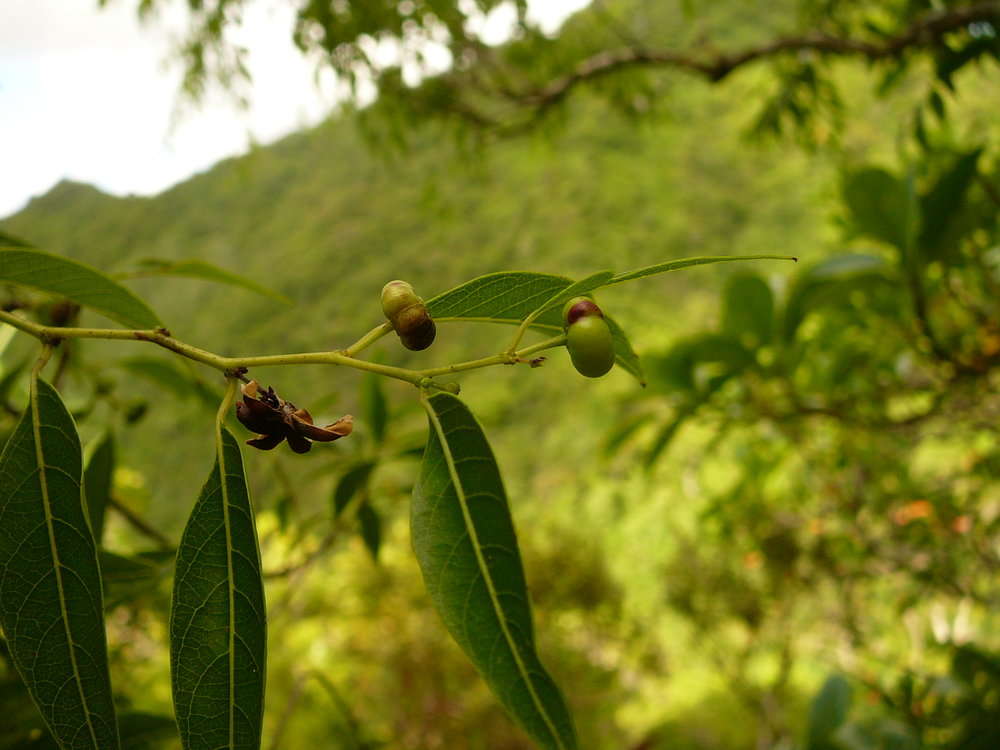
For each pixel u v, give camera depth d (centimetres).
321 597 130
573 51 125
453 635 16
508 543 17
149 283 129
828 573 84
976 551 64
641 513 230
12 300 27
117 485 48
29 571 15
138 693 43
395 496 40
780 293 56
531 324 19
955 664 54
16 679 27
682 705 159
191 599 15
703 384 52
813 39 85
